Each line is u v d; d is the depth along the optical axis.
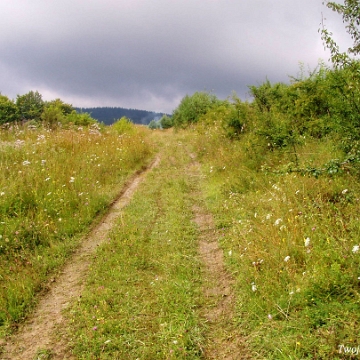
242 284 4.13
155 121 49.97
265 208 5.98
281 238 4.41
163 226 6.22
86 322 3.69
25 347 3.43
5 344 3.48
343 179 5.46
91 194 7.52
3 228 5.56
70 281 4.61
